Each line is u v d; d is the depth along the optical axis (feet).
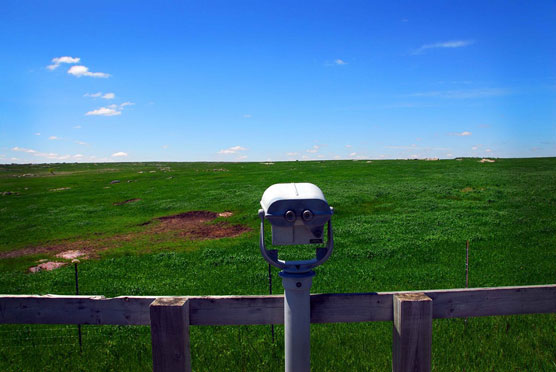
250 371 14.17
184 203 94.79
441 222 59.47
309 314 9.76
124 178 177.78
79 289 32.96
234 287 31.22
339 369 14.05
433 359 14.67
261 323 10.28
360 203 82.84
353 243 48.65
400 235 51.72
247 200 92.58
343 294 9.96
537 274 31.37
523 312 10.37
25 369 14.75
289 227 9.89
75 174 234.17
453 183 107.45
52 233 69.51
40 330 19.66
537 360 14.29
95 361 15.39
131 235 66.13
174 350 9.32
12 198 121.49
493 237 47.88
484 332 17.39
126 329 20.31
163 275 37.99
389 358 14.78
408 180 120.47
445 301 10.17
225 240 57.77
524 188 92.58
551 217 59.31
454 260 38.11
